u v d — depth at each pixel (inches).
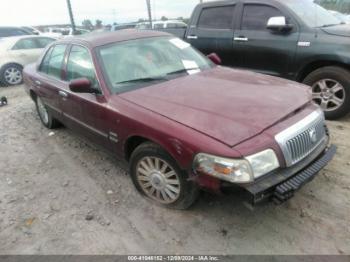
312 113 108.3
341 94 176.7
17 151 177.0
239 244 99.2
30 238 108.8
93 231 109.7
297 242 98.3
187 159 95.2
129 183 136.2
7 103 283.3
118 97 121.3
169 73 138.0
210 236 103.2
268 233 102.5
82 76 142.6
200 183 94.3
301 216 108.7
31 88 198.8
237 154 85.5
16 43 380.2
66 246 104.0
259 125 94.4
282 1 195.9
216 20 228.4
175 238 103.7
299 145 97.6
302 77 192.7
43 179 145.4
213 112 101.8
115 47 140.7
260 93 115.5
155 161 110.8
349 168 133.6
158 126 102.4
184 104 108.7
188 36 245.0
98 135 136.6
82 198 128.6
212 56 167.8
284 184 90.6
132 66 135.3
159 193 116.6
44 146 181.3
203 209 114.9
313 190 121.0
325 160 105.0
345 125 176.9
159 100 114.0
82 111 141.4
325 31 177.6
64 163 159.0
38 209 123.7
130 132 113.5
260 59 205.9
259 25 204.1
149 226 109.9
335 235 99.9
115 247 102.1
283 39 191.2
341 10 427.8
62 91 154.7
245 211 112.7
